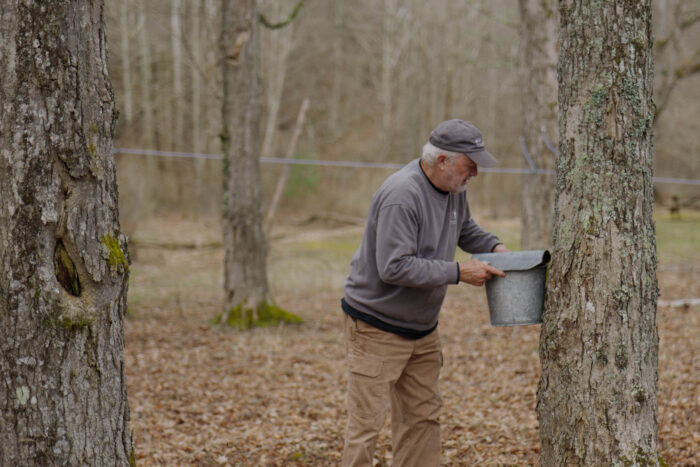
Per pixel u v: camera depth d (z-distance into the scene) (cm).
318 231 1912
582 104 244
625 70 239
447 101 2506
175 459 388
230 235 777
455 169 291
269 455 394
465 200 322
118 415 226
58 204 206
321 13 3472
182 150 2592
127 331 743
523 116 674
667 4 1313
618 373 240
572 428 246
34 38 200
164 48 2523
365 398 301
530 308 270
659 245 1411
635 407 240
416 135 3009
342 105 3862
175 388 534
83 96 209
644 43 242
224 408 485
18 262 202
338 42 3562
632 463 239
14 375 204
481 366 574
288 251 1488
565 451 249
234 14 749
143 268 1249
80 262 212
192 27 2378
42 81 201
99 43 215
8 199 201
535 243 661
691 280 986
